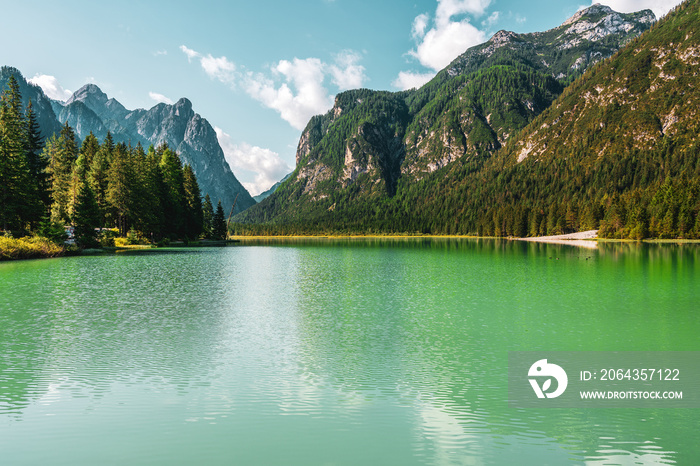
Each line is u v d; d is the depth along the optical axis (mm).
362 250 120312
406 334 23328
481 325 25531
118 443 11555
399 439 11938
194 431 12219
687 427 12906
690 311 29641
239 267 61562
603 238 157500
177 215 120688
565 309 30359
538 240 179500
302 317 27469
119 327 24281
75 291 36531
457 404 14328
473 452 11297
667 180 157250
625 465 10766
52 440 11680
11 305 30172
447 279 48062
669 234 137375
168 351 19906
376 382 16203
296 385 15820
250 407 13875
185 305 31141
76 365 17812
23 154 79688
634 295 36500
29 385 15562
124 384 15773
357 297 35500
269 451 11195
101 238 90500
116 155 96375
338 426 12625
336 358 19078
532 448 11547
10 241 66750
